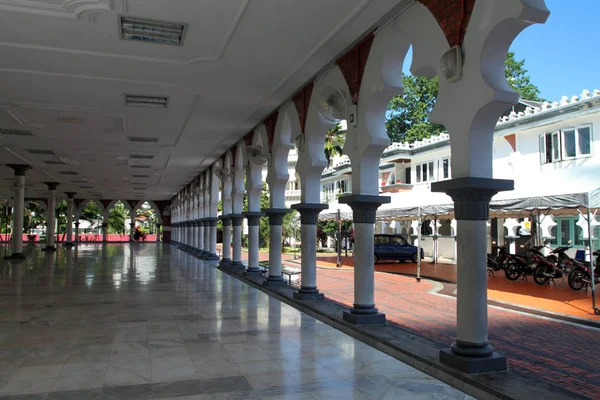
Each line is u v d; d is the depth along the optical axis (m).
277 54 7.05
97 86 8.62
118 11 5.66
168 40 6.59
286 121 9.98
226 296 9.55
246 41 6.56
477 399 4.02
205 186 21.06
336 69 7.36
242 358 5.13
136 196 37.31
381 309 8.40
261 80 8.27
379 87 6.10
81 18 5.84
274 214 10.49
